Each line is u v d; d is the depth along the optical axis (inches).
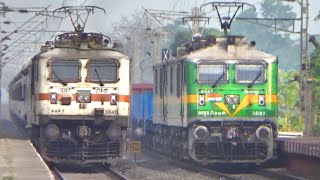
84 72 2778.1
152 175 2709.2
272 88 2906.0
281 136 3998.5
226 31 3097.9
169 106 3235.7
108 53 2800.2
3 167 2234.3
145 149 4188.0
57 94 2758.4
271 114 2898.6
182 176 2716.5
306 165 2760.8
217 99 2878.9
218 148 2910.9
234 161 2903.5
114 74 2797.7
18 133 4562.0
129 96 2815.0
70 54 2773.1
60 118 2751.0
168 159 3442.4
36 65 2795.3
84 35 2842.0
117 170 2923.2
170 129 3371.1
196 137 2869.1
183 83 2918.3
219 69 2891.2
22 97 4097.0
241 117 2881.4
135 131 4724.4
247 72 2903.5
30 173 2054.6
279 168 3090.6
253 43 2947.8
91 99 2773.1
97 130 2805.1
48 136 2755.9
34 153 2760.8
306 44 4333.2
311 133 4288.9
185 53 3191.4
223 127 2891.2
